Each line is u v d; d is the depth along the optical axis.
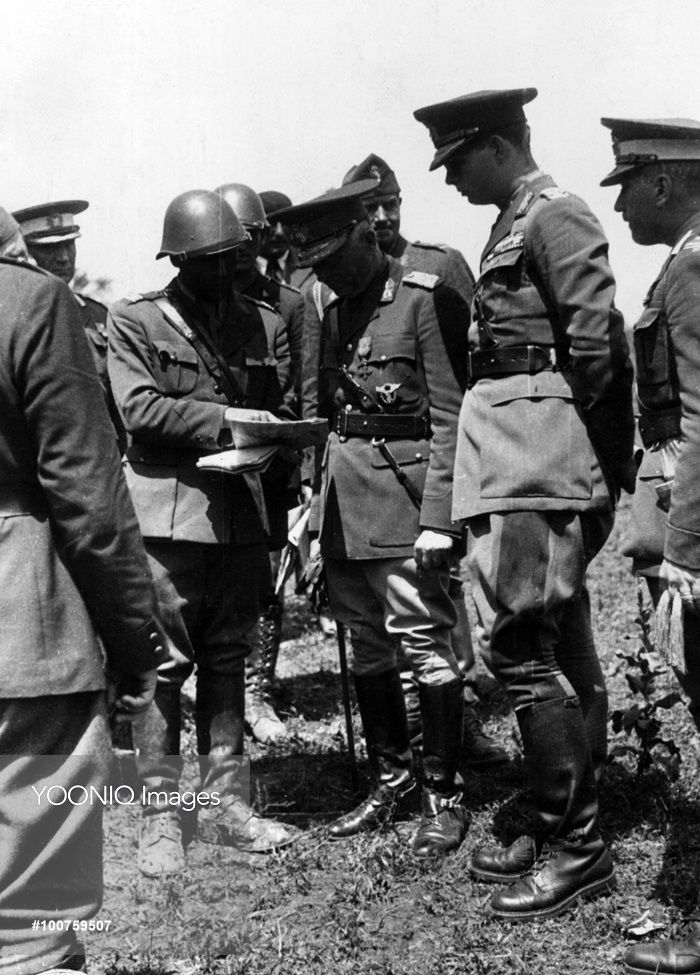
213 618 4.23
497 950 3.29
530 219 3.45
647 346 3.29
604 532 3.61
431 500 3.93
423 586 4.04
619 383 3.52
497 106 3.52
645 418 3.42
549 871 3.50
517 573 3.46
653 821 3.94
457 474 3.66
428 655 4.04
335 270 3.97
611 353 3.44
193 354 4.09
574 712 3.51
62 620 2.64
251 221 4.88
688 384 3.07
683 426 3.08
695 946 3.11
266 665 5.49
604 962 3.20
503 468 3.48
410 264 4.06
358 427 4.08
